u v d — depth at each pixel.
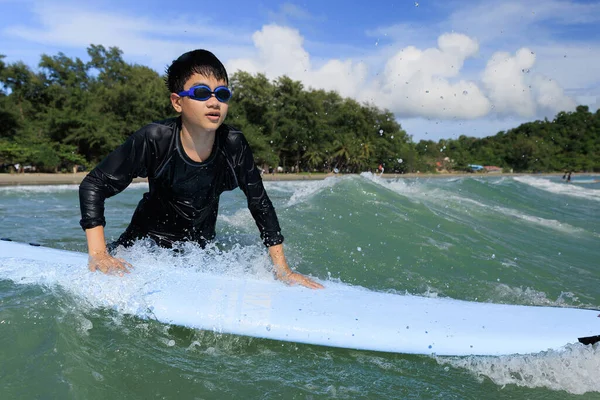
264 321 1.96
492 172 73.00
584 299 2.98
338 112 53.56
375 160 53.09
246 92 45.41
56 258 2.51
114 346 1.70
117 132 35.34
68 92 37.19
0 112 30.92
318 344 1.90
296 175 39.78
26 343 1.61
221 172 2.42
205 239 2.84
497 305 2.27
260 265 2.58
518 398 1.58
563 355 1.83
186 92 2.11
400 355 1.87
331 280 2.89
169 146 2.25
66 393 1.36
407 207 5.36
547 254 4.31
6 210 7.12
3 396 1.32
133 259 2.42
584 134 90.19
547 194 11.96
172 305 2.01
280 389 1.53
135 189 12.91
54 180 18.38
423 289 2.93
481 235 4.62
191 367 1.63
